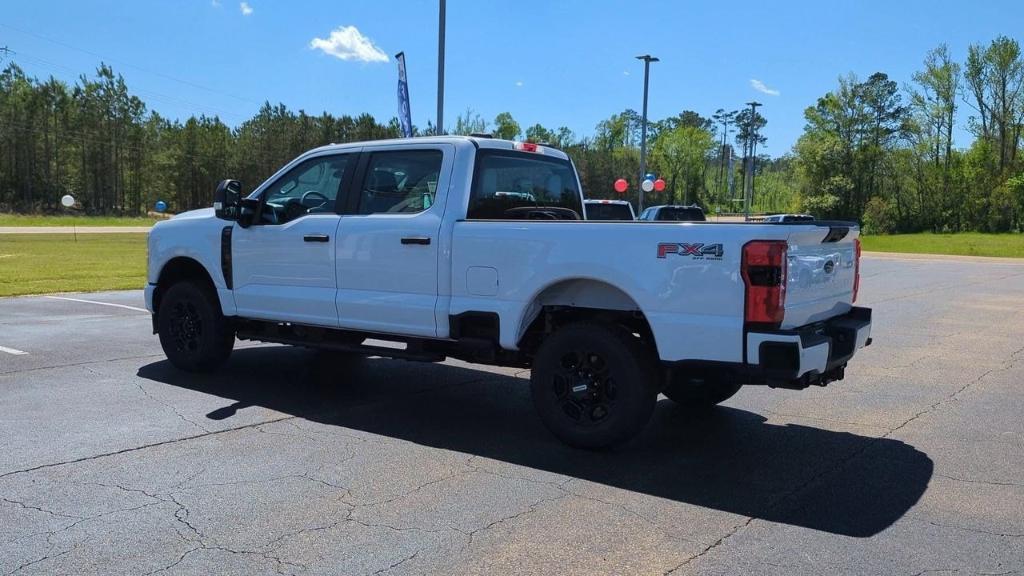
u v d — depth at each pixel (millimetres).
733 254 4512
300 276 6398
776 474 4770
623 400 4961
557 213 6570
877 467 4922
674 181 92750
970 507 4219
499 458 5035
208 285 7270
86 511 4004
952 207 67438
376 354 6070
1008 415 6305
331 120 87125
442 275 5602
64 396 6426
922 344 9906
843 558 3557
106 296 14055
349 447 5211
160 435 5375
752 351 4473
